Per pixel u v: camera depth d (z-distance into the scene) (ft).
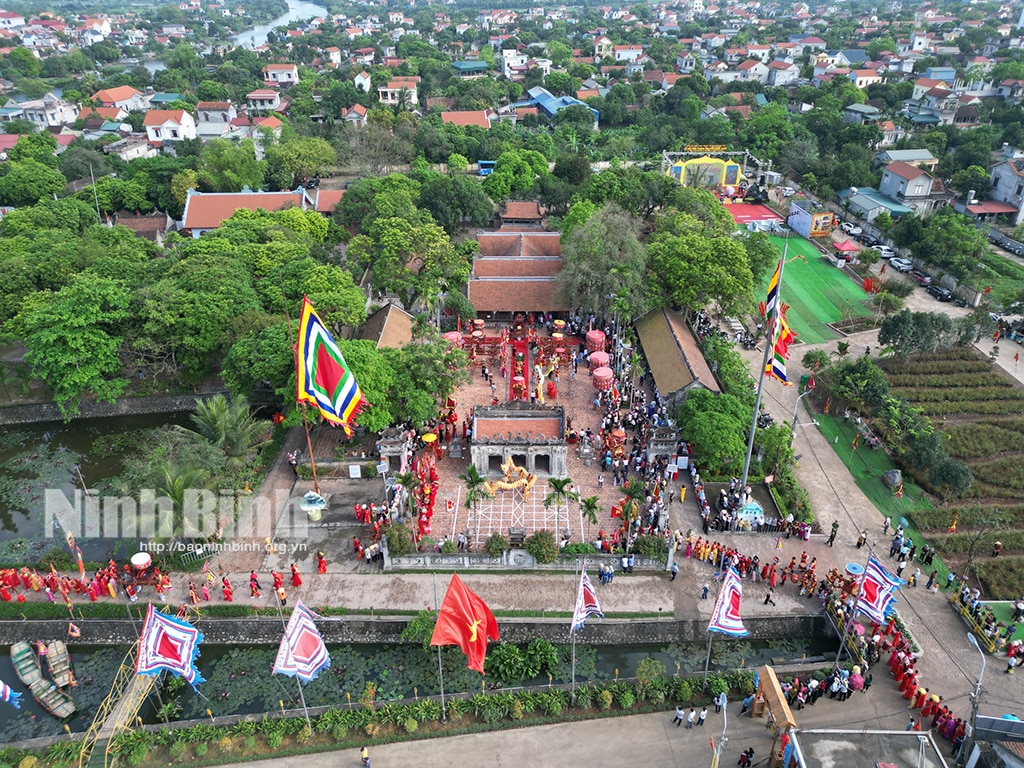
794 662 164.96
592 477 227.20
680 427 230.89
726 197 490.08
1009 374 281.33
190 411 273.54
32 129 627.46
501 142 562.25
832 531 198.49
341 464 228.63
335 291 277.03
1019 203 435.12
